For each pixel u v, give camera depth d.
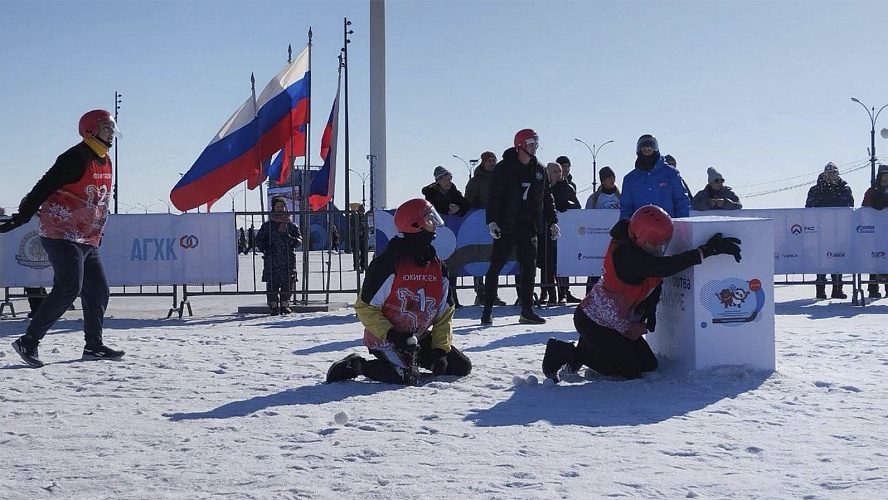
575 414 5.17
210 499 3.55
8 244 12.23
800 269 12.95
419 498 3.52
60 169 7.42
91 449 4.49
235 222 12.39
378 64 18.27
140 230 12.33
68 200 7.51
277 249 12.50
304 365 7.33
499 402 5.58
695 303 6.31
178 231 12.38
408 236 6.43
